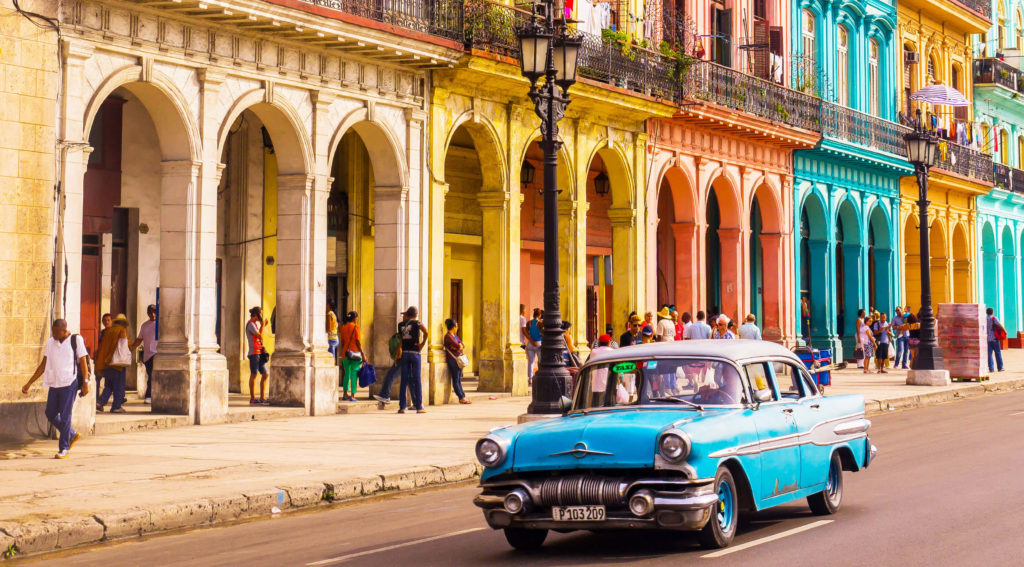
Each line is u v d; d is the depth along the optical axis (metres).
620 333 28.83
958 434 18.67
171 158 19.05
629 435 8.98
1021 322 53.91
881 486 12.86
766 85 32.84
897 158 39.97
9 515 10.75
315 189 21.12
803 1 36.59
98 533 10.65
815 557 8.86
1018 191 51.97
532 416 16.67
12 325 16.31
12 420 16.19
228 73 19.44
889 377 33.66
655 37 29.31
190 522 11.43
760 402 10.05
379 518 11.66
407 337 21.66
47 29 16.69
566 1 25.66
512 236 25.45
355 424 19.28
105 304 21.20
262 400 21.38
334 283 25.48
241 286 23.39
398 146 22.88
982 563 8.59
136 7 17.89
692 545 9.46
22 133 16.47
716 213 36.38
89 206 20.95
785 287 35.25
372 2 21.48
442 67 22.91
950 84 47.09
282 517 11.96
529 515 9.12
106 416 18.25
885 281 41.81
